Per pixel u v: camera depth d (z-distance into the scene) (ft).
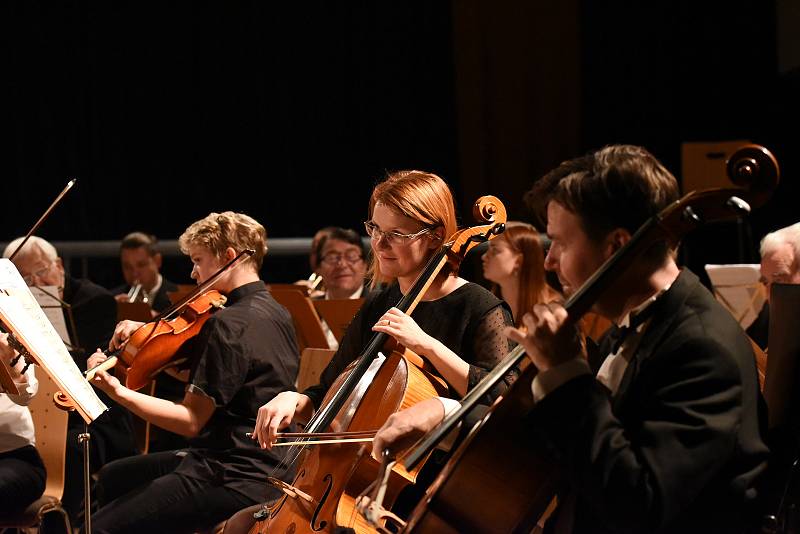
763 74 39.83
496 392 11.56
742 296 21.15
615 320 8.51
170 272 44.52
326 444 12.19
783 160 39.45
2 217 43.73
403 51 44.14
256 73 44.75
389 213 12.84
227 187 45.19
